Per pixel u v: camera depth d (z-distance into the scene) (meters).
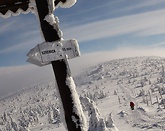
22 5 5.75
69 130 5.19
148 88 166.00
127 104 104.25
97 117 33.88
